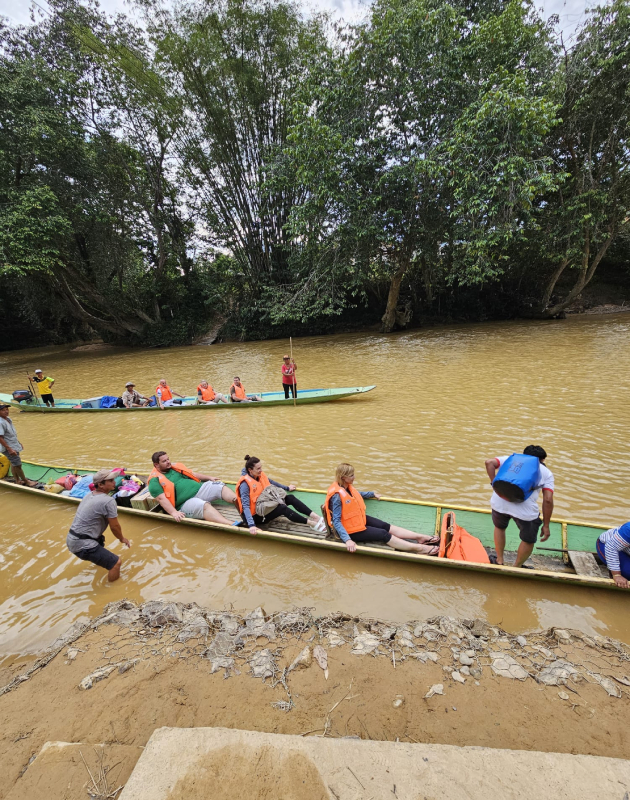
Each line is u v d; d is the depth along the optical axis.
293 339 26.66
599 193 18.22
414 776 2.06
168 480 5.67
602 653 3.29
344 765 2.14
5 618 4.25
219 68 22.11
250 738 2.32
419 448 7.68
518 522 4.12
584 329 18.84
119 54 22.08
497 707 2.81
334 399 11.34
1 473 7.12
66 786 2.37
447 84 17.06
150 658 3.44
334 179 17.95
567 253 19.27
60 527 5.89
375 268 23.30
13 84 18.95
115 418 11.53
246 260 27.59
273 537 5.03
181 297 31.14
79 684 3.24
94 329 31.80
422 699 2.90
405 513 5.39
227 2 20.64
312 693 2.99
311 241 20.00
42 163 20.84
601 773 2.04
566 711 2.76
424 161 16.53
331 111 18.59
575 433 7.76
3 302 29.80
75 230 22.62
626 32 16.09
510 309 25.39
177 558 5.01
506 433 8.02
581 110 17.50
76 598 4.49
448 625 3.64
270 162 22.41
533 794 1.96
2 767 2.60
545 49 16.78
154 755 2.27
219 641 3.54
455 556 4.48
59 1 21.25
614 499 5.60
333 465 7.26
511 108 14.34
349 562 4.74
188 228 29.52
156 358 23.17
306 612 3.97
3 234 18.03
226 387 14.80
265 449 8.24
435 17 16.27
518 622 3.78
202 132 24.27
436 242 21.34
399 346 19.64
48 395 13.16
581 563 4.32
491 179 15.05
